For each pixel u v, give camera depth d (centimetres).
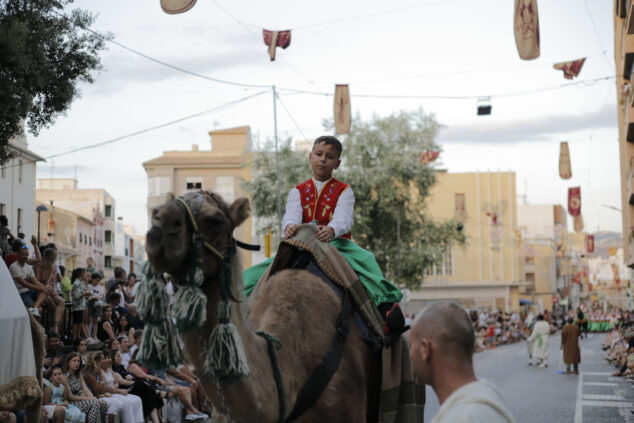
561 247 8988
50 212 5300
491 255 6366
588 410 1455
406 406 477
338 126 2144
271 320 405
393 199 3647
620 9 2492
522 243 6806
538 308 7681
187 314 326
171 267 328
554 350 3941
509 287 6412
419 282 3838
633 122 2492
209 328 341
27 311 753
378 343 455
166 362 330
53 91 1337
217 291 344
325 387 413
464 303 6372
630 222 3012
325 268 462
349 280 465
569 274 10000
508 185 6406
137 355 334
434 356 273
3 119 1220
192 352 342
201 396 1376
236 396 346
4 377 714
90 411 1022
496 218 6231
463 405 251
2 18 1255
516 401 1605
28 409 761
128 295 1581
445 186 6412
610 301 13112
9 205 3641
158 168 5156
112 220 7788
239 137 5409
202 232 334
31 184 3969
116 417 1084
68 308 1420
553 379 2170
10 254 1166
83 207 7138
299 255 474
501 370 2509
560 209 9794
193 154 5250
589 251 6241
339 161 538
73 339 1278
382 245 3659
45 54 1302
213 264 339
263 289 441
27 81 1273
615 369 2592
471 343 275
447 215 6350
